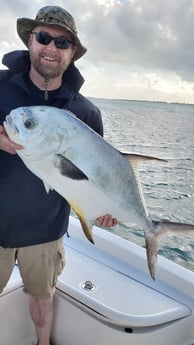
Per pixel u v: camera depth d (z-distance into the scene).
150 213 3.07
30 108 0.81
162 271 1.25
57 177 0.82
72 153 0.82
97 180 0.86
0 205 1.02
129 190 0.92
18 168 1.00
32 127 0.79
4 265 1.09
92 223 0.89
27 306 1.21
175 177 4.08
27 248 1.09
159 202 3.32
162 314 1.08
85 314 1.12
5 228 1.04
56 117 0.81
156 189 3.65
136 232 2.60
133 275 1.28
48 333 1.19
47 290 1.13
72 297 1.14
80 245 1.45
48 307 1.16
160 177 4.07
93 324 1.10
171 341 1.10
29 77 1.03
